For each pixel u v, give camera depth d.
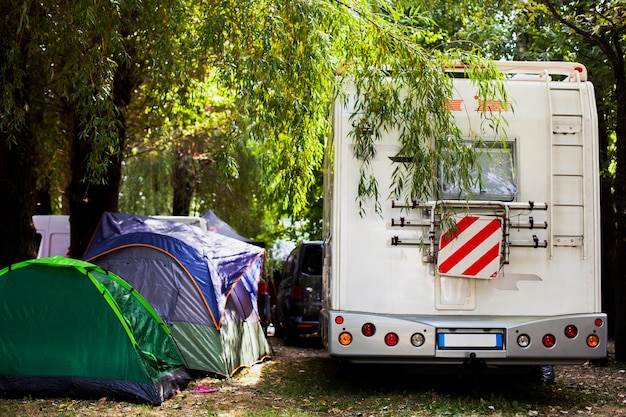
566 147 7.48
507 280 7.38
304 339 15.84
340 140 7.54
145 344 8.27
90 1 7.48
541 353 7.24
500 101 7.30
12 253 11.74
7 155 11.66
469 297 7.36
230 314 10.27
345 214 7.45
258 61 8.09
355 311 7.37
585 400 8.01
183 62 9.64
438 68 7.54
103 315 7.80
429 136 7.32
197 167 24.83
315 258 14.43
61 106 13.95
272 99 8.07
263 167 10.44
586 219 7.40
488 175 7.47
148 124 17.89
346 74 7.82
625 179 11.17
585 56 12.82
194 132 22.19
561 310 7.37
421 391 8.42
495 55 15.49
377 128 7.43
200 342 9.51
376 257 7.41
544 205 7.36
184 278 9.66
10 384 7.75
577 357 7.27
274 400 7.98
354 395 8.23
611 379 9.65
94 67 7.83
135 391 7.63
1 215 11.77
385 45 7.83
